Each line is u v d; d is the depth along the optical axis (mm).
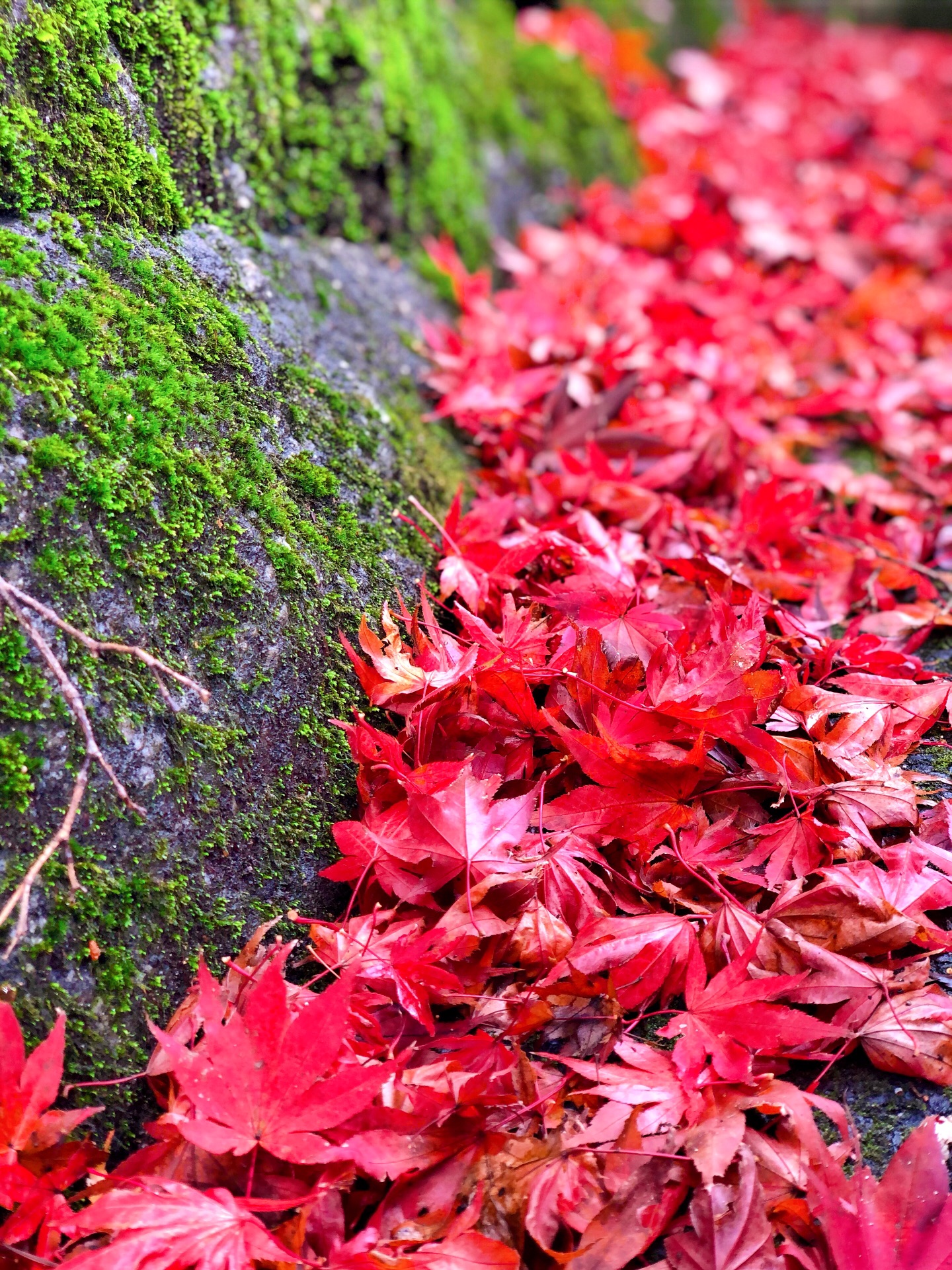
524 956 532
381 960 528
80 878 523
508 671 568
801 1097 496
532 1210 481
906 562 725
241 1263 458
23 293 559
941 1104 515
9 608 522
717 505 806
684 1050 508
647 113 1477
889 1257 467
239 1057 482
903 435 969
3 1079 482
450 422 844
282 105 819
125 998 524
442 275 1012
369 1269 462
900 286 1198
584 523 670
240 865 559
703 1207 479
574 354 885
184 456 580
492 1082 507
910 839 563
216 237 697
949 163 1563
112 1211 464
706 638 593
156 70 671
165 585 562
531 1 1421
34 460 537
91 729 523
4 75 584
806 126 1537
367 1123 491
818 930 538
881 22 2137
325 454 658
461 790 541
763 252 1248
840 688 640
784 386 1009
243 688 573
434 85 1075
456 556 640
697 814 569
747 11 1893
